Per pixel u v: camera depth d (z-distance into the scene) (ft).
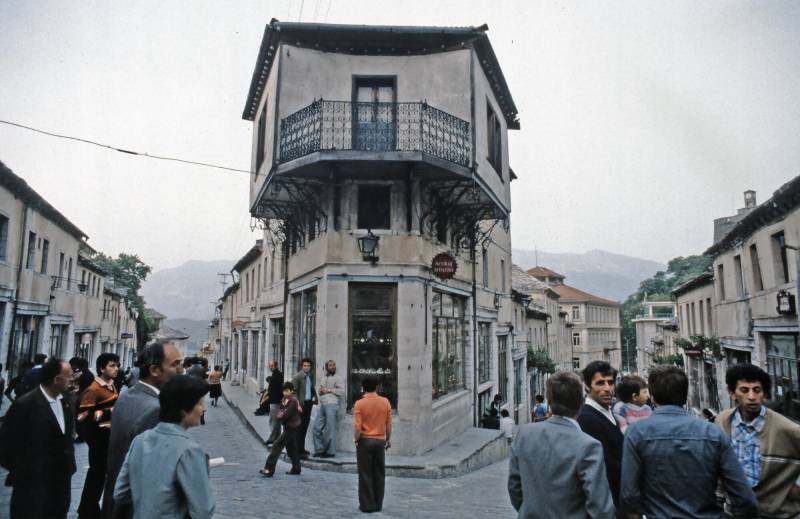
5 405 50.60
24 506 14.65
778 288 50.49
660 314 300.40
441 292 46.24
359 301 38.86
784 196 45.75
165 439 10.00
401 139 39.09
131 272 203.10
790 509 11.82
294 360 50.14
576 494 10.28
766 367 55.52
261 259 81.10
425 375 39.06
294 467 30.86
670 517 10.52
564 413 11.05
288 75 40.29
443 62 41.55
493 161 49.29
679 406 11.50
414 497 27.09
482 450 42.65
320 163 36.81
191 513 9.52
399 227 39.32
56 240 72.54
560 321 170.40
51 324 72.02
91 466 17.95
